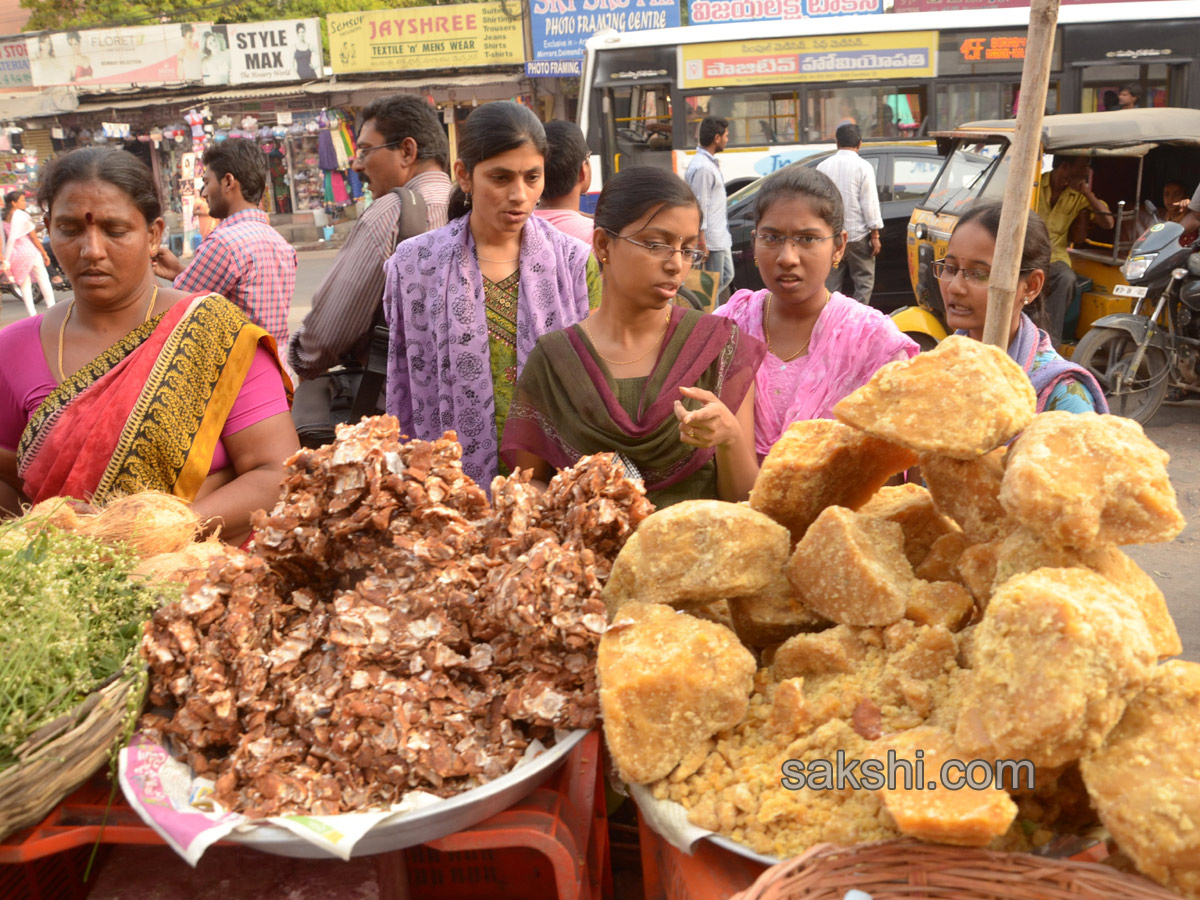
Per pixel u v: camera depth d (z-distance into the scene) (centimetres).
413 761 139
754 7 1738
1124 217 781
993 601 128
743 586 152
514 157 288
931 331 689
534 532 165
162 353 233
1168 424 691
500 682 154
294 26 2011
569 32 1927
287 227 2116
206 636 153
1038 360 252
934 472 157
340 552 165
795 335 277
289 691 148
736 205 998
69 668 150
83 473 230
